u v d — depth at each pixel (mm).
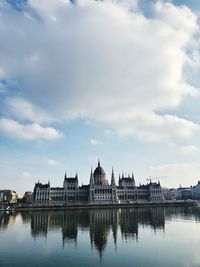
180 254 63906
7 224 125188
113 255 63875
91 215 176875
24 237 88312
